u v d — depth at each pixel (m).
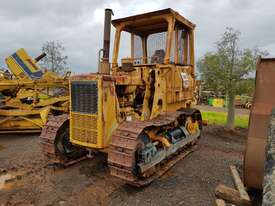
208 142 6.79
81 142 4.12
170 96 5.09
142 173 3.71
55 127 4.54
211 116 10.95
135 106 4.68
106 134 3.97
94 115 3.91
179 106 5.76
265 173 2.21
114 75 4.25
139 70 4.69
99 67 4.16
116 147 3.61
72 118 4.23
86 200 3.50
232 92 8.14
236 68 7.92
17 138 7.00
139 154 3.71
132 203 3.42
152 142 4.22
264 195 2.13
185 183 4.05
